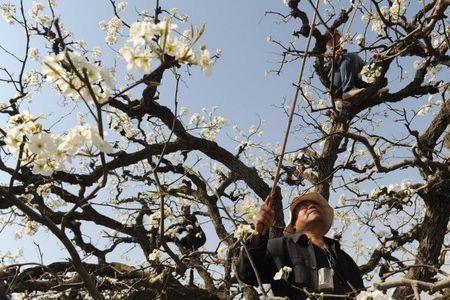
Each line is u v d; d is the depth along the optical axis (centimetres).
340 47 591
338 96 655
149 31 193
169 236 621
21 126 207
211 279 571
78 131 196
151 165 601
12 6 573
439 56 546
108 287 503
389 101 646
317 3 265
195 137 614
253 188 619
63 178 514
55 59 188
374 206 618
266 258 322
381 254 638
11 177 203
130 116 574
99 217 606
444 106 635
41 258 364
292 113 269
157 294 503
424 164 573
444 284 242
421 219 665
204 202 646
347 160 605
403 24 541
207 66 198
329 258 326
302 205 362
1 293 169
